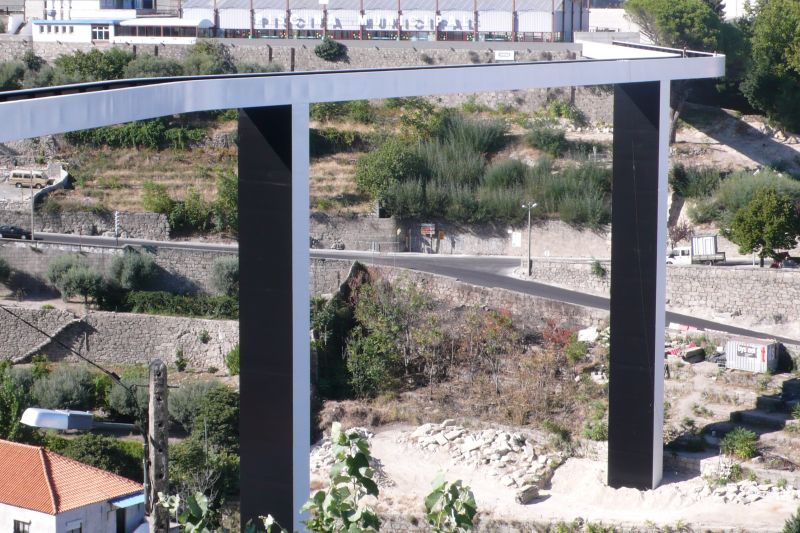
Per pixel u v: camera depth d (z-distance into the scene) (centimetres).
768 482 5394
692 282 7519
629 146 5250
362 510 1705
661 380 5381
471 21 11319
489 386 6656
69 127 2992
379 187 9000
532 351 6950
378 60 11125
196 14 11812
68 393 6506
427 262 8462
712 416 6019
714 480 5400
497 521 5241
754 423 5906
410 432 6234
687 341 6812
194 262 7838
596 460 5791
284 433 3847
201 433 6003
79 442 5594
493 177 9119
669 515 5184
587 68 4859
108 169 9631
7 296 7869
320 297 7425
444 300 7500
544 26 11131
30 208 8938
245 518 3925
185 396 6266
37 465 4706
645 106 5206
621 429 5400
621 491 5381
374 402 6619
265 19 11762
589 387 6506
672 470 5591
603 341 6931
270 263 3797
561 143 9675
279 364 3822
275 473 3866
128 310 7619
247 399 3878
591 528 5109
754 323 7338
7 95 3047
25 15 13675
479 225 8856
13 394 5969
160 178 9575
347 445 1727
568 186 8938
